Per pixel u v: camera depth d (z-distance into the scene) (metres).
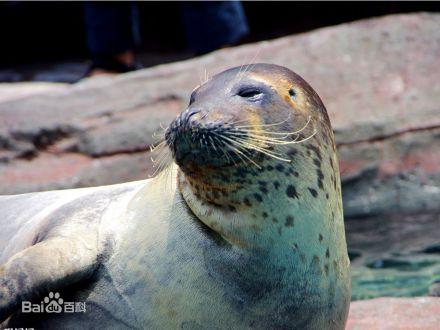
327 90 36.31
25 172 33.94
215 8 42.19
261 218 14.95
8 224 17.86
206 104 14.95
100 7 44.12
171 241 15.39
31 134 34.75
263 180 14.83
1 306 14.96
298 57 37.41
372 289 24.38
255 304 15.01
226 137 14.43
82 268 15.38
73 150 34.66
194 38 42.88
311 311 15.34
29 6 66.12
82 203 17.00
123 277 15.48
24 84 47.19
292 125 15.30
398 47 37.94
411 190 34.62
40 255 15.23
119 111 35.38
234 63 37.19
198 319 15.04
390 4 61.47
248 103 15.09
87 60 63.94
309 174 15.32
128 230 15.88
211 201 15.12
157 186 16.33
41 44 66.81
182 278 15.12
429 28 38.84
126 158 34.34
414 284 24.59
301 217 15.15
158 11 69.31
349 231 30.61
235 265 14.98
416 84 36.69
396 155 35.06
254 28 65.19
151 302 15.23
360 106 35.72
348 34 38.38
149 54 64.25
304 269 15.20
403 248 28.16
